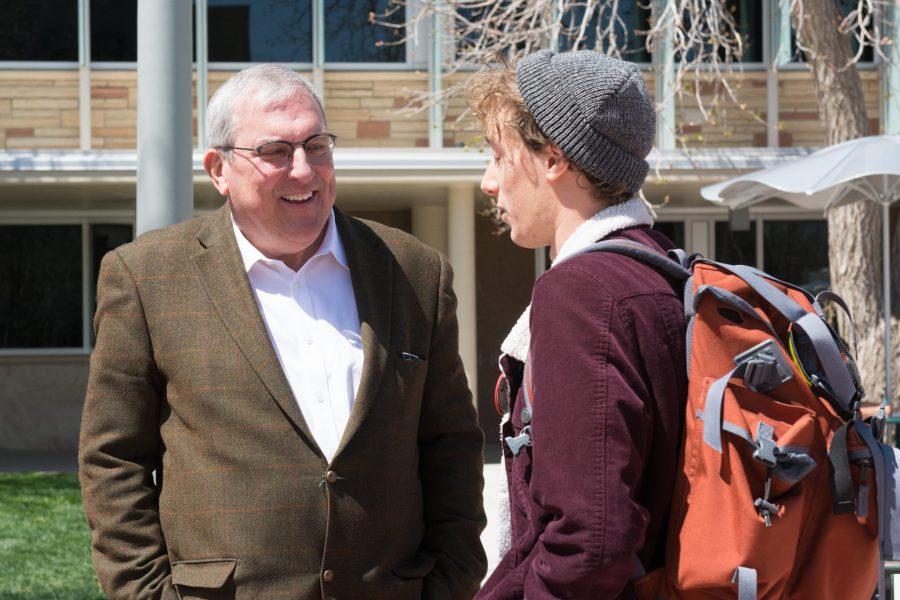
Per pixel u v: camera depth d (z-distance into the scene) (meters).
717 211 13.47
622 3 11.16
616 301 1.82
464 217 11.59
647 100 2.03
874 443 1.94
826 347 1.88
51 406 13.34
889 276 9.20
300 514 2.32
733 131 11.52
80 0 11.36
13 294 13.36
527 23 9.70
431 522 2.58
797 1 9.13
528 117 2.04
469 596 2.52
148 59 4.30
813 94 11.58
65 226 13.45
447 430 2.63
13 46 11.33
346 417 2.44
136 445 2.43
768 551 1.76
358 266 2.53
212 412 2.35
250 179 2.39
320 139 2.43
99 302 2.47
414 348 2.55
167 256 2.47
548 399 1.81
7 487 9.94
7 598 5.99
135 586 2.34
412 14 11.16
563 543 1.75
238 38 11.33
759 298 1.94
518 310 13.77
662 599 1.83
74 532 7.82
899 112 11.28
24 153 10.80
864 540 1.90
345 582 2.35
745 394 1.83
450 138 11.20
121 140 11.44
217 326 2.39
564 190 2.04
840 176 7.08
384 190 11.98
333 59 11.35
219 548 2.32
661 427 1.82
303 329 2.47
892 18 10.93
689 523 1.79
